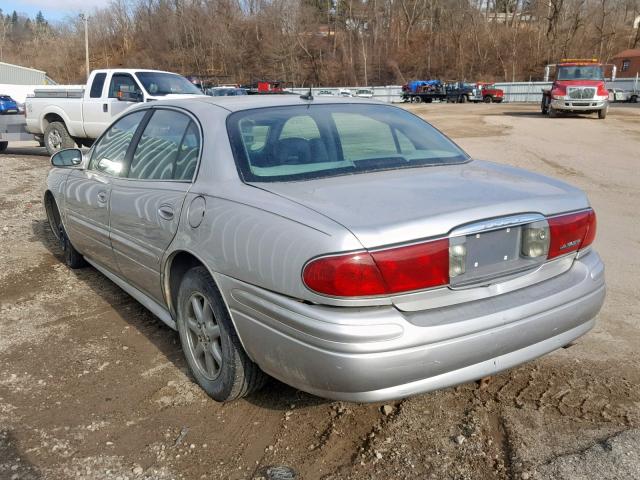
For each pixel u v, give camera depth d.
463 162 3.67
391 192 2.87
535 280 2.93
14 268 5.68
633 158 13.15
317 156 3.35
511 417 3.13
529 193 3.00
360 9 83.25
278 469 2.77
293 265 2.54
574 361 3.70
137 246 3.82
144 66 86.94
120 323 4.42
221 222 2.96
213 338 3.23
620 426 3.03
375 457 2.84
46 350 3.99
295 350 2.58
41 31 112.06
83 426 3.12
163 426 3.12
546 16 78.44
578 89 23.66
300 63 81.06
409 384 2.53
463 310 2.64
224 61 83.25
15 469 2.79
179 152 3.62
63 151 4.86
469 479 2.68
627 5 83.00
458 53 79.00
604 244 6.32
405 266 2.48
